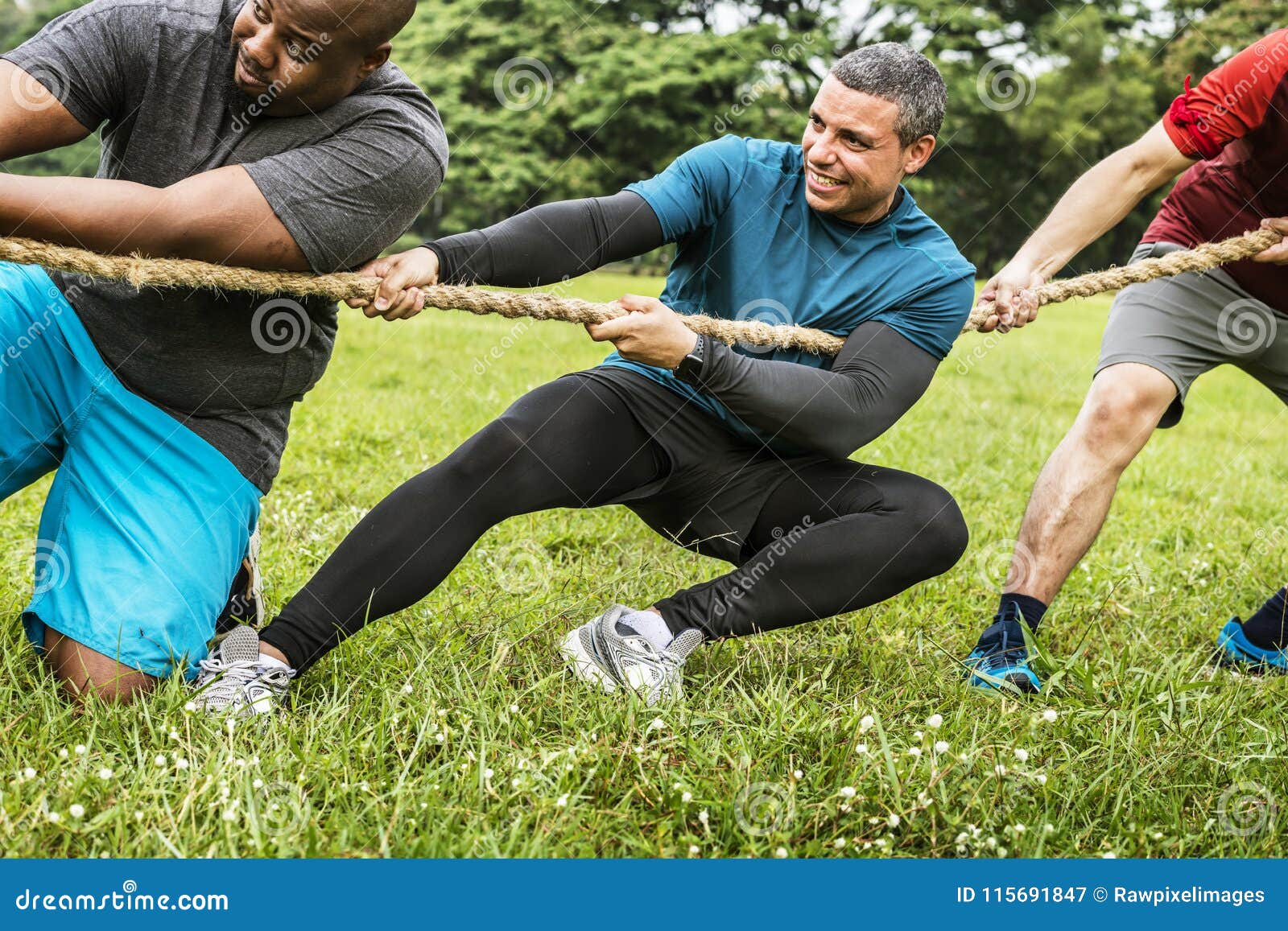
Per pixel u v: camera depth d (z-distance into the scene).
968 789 2.47
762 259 2.92
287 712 2.59
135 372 2.70
